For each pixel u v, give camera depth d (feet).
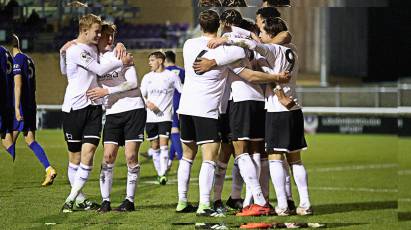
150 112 30.04
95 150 24.54
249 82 23.71
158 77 30.19
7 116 27.99
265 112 24.09
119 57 23.93
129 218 23.53
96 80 24.22
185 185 24.26
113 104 24.08
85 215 24.13
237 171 25.67
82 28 24.00
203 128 23.00
